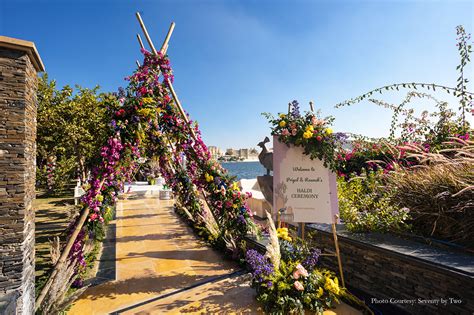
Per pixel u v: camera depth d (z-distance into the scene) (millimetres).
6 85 1922
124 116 3322
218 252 4512
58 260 2805
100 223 3410
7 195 1904
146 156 4914
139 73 3510
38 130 9156
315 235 3590
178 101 3912
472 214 2600
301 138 3137
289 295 2676
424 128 5172
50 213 7680
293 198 3215
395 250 2574
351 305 2768
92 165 3318
